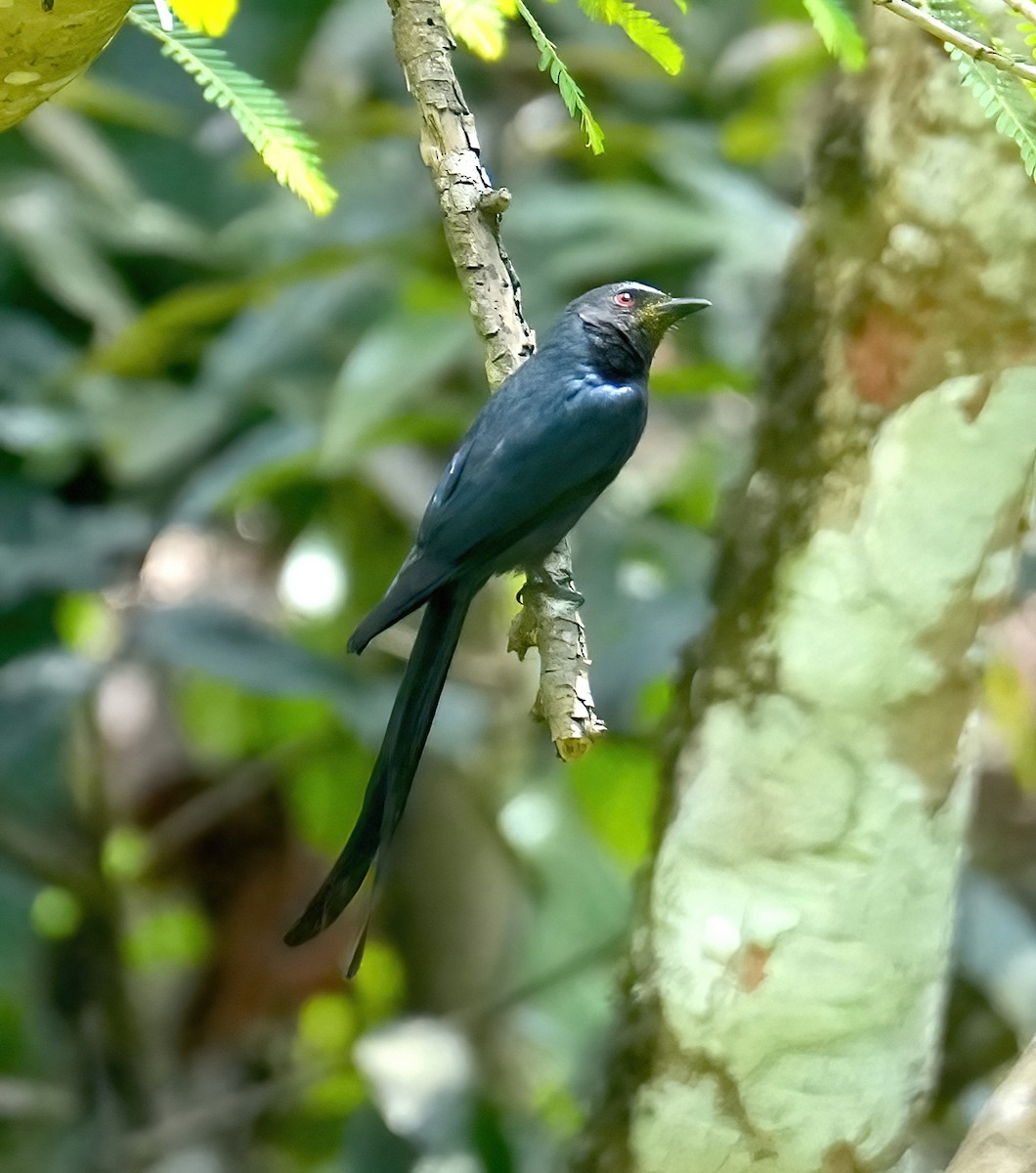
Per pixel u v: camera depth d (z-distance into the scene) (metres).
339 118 12.03
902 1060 6.78
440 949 12.24
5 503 11.19
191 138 13.20
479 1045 11.51
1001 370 6.37
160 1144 10.89
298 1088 10.95
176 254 12.52
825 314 6.70
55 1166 11.01
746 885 6.70
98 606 11.82
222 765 12.49
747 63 12.92
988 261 6.29
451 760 11.72
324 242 11.77
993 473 6.45
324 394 11.20
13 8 4.34
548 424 7.48
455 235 6.40
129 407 11.02
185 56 4.93
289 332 11.05
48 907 12.14
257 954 11.97
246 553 13.30
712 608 7.03
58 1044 11.49
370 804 6.79
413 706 7.07
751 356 11.25
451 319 10.02
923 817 6.64
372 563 12.38
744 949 6.66
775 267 11.07
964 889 10.40
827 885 6.61
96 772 11.09
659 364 12.22
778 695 6.68
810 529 6.66
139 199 12.65
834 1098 6.70
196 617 10.45
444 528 7.22
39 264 11.66
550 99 12.73
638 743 10.70
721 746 6.81
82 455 11.70
